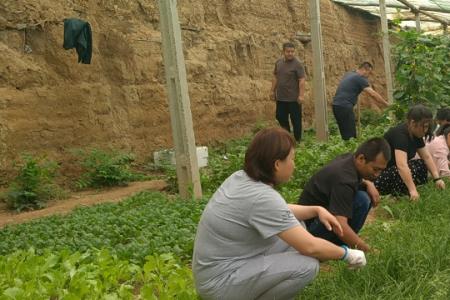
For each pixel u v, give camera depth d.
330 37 23.59
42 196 11.15
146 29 15.13
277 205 4.30
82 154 12.55
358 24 25.88
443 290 4.86
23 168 11.16
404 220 7.16
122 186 12.48
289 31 21.03
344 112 13.72
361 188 6.12
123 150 13.79
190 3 16.83
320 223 5.55
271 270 4.40
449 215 7.31
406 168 8.04
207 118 16.55
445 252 5.58
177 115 9.83
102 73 13.83
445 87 13.27
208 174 11.24
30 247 6.88
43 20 12.62
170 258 6.12
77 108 12.97
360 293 5.00
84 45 12.38
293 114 15.11
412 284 4.96
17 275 6.00
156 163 14.04
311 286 5.14
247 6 19.14
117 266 5.96
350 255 4.53
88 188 12.34
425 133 8.09
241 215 4.33
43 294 5.45
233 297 4.40
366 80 13.77
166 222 7.74
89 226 7.90
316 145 12.18
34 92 12.23
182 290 5.27
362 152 5.54
